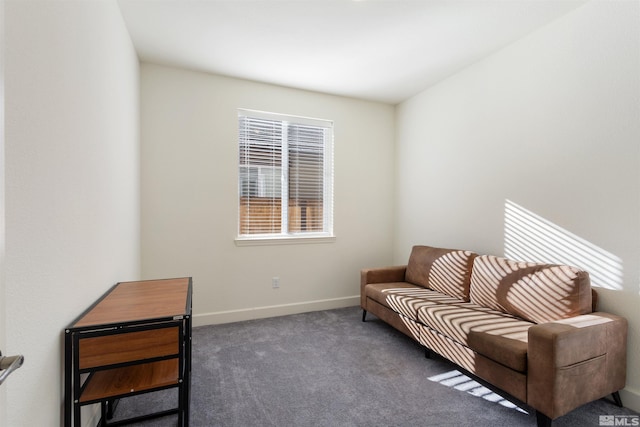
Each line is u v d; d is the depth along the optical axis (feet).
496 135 8.40
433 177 10.70
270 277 10.68
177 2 6.36
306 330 9.37
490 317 6.79
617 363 5.45
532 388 4.95
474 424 5.20
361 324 9.93
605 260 6.04
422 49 8.30
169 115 9.28
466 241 9.39
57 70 3.58
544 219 7.19
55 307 3.55
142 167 9.02
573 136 6.59
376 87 10.91
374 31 7.46
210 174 9.78
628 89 5.69
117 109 6.28
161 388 4.19
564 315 5.97
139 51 8.38
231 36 7.68
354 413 5.49
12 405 2.73
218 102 9.86
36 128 3.12
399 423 5.23
